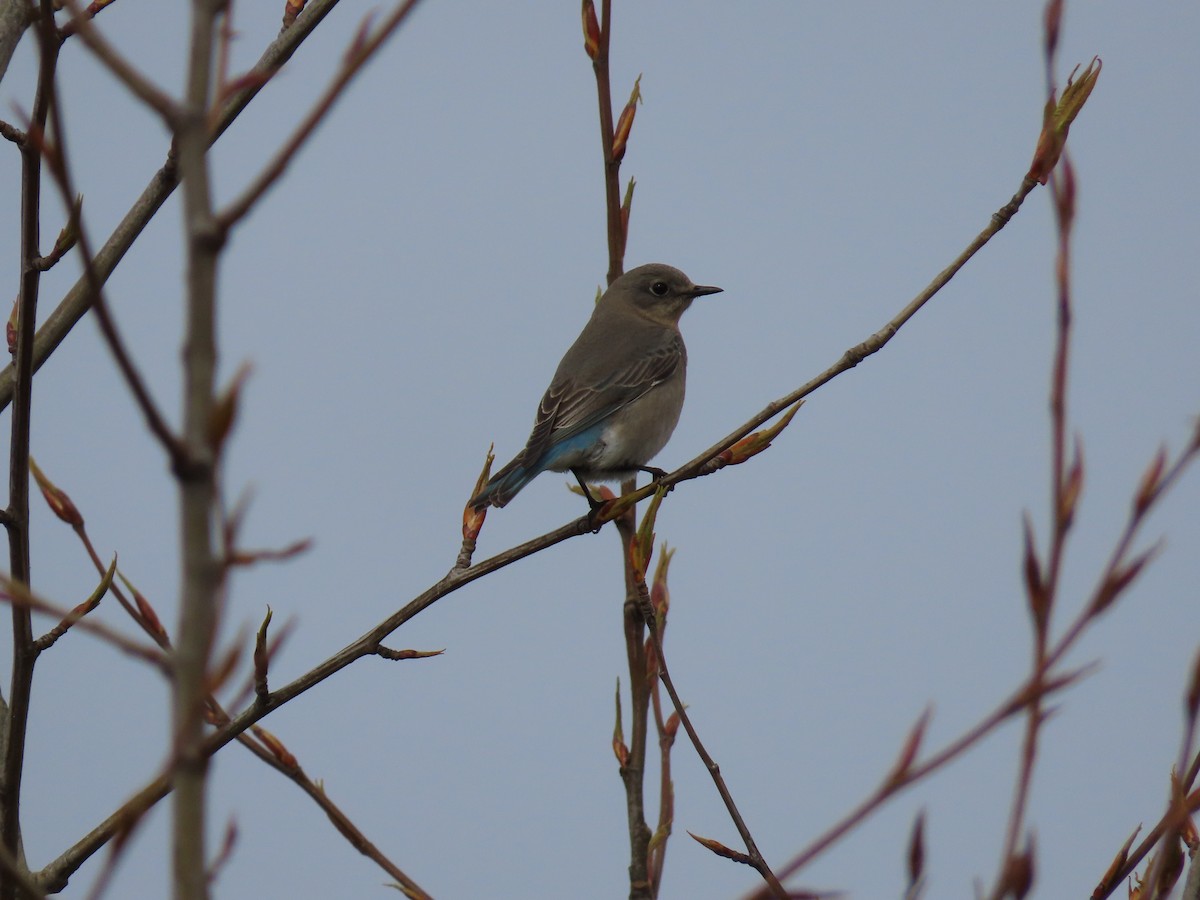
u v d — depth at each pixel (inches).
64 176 165.8
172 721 169.2
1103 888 280.1
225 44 189.2
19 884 228.5
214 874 277.3
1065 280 192.9
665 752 449.1
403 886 437.7
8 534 414.9
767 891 197.0
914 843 196.1
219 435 167.6
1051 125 243.8
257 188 171.2
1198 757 242.7
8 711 427.5
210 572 169.2
